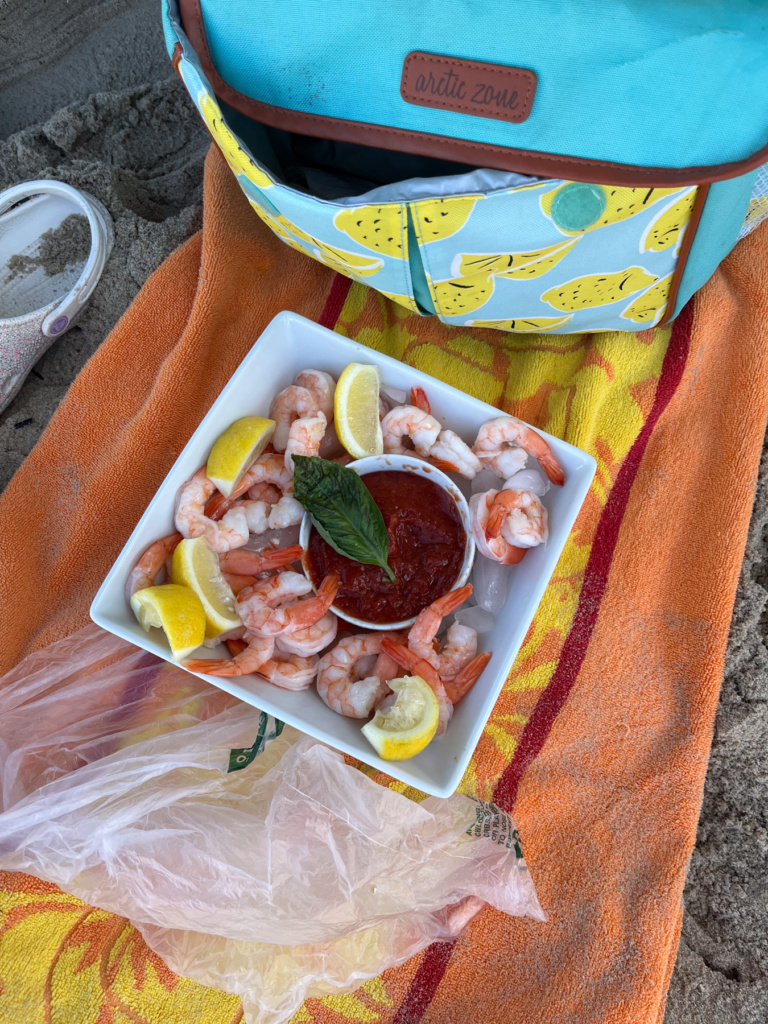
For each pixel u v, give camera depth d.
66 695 0.65
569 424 0.68
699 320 0.70
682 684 0.69
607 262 0.56
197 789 0.61
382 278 0.59
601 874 0.66
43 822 0.59
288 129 0.52
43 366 0.80
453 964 0.65
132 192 0.78
